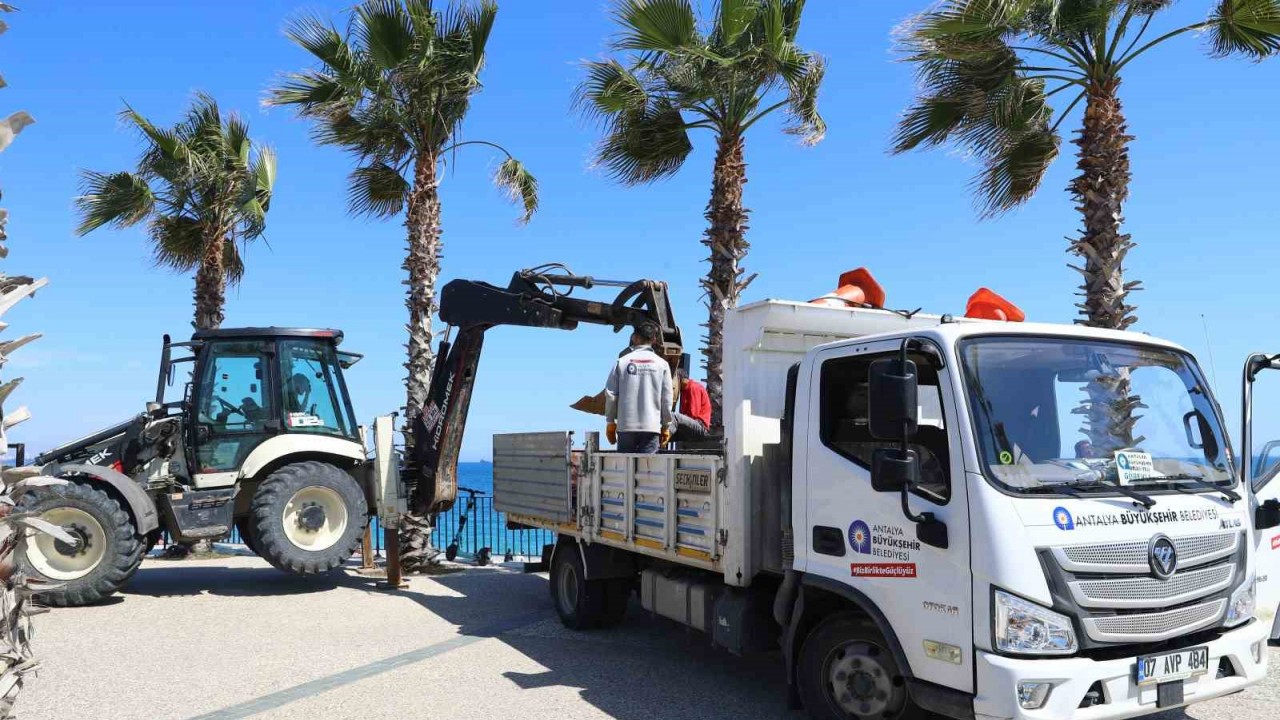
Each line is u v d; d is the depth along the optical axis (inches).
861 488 190.2
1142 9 359.3
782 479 223.0
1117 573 165.3
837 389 201.8
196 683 249.4
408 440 482.3
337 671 262.5
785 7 446.0
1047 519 164.6
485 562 510.3
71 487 363.3
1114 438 183.8
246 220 593.6
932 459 178.5
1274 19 352.8
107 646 295.6
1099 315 365.1
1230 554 181.2
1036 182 440.5
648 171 495.8
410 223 494.9
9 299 109.3
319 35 465.4
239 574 467.2
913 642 175.3
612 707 226.2
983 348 180.5
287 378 428.1
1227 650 173.9
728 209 442.3
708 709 224.5
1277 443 264.8
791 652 205.5
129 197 558.6
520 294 371.6
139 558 372.8
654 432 301.6
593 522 297.7
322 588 417.4
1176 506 177.0
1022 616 159.3
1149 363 196.1
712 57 416.8
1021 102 404.8
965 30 375.2
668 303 343.0
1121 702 160.7
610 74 455.8
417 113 489.7
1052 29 371.2
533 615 349.4
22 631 121.1
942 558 171.2
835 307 234.1
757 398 227.3
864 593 187.3
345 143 511.5
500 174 528.4
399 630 321.1
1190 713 213.3
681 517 247.1
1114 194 368.2
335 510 410.6
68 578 362.9
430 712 222.2
